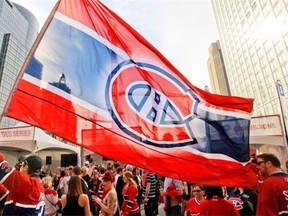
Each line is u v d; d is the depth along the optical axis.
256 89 64.69
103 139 2.54
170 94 3.25
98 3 3.14
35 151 12.02
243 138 3.49
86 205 3.64
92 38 2.90
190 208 4.20
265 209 2.60
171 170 2.86
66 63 2.58
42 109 2.25
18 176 2.87
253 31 64.44
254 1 62.47
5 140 12.12
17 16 115.19
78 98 2.53
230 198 4.50
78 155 15.43
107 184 5.31
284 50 50.25
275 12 53.00
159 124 3.00
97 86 2.71
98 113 2.60
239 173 3.30
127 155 2.62
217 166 3.19
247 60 69.38
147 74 3.16
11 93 2.13
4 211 2.72
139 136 2.79
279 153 11.19
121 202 7.36
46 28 2.56
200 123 3.32
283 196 2.56
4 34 100.50
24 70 2.26
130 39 3.22
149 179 8.14
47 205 5.74
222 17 89.00
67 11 2.81
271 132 10.94
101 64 2.85
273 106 55.56
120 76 2.95
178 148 3.02
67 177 7.70
